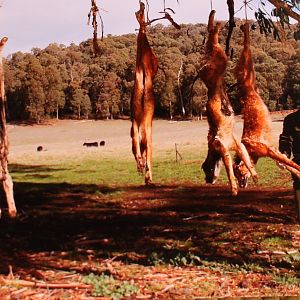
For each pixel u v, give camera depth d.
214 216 14.09
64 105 68.12
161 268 8.77
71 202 18.88
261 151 5.41
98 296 7.37
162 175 27.25
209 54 5.36
